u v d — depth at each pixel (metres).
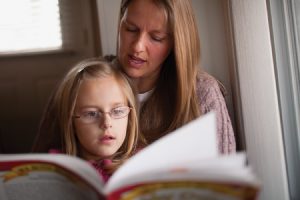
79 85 0.91
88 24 1.58
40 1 1.59
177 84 1.04
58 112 0.98
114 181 0.55
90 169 0.62
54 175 0.65
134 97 0.99
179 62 1.02
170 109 1.09
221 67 1.30
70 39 1.61
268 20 1.06
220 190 0.53
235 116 1.26
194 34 1.05
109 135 0.89
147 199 0.57
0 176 0.67
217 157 0.57
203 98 1.05
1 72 1.68
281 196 1.12
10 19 1.62
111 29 1.33
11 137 1.74
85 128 0.90
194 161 0.56
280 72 1.07
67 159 0.64
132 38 0.99
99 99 0.88
